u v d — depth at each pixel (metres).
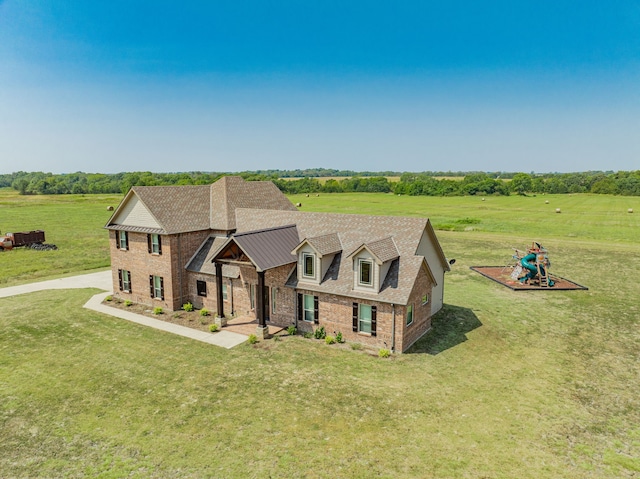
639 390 18.44
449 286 36.06
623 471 13.20
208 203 33.34
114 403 17.31
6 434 15.26
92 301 32.09
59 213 94.69
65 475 13.06
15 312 29.33
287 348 22.80
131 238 31.03
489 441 14.66
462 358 21.56
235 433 15.13
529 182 159.25
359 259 22.70
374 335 22.69
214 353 22.22
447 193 148.25
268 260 24.19
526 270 36.25
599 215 83.25
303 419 15.97
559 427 15.57
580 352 22.45
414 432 15.12
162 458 13.83
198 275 29.55
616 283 36.44
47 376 19.78
